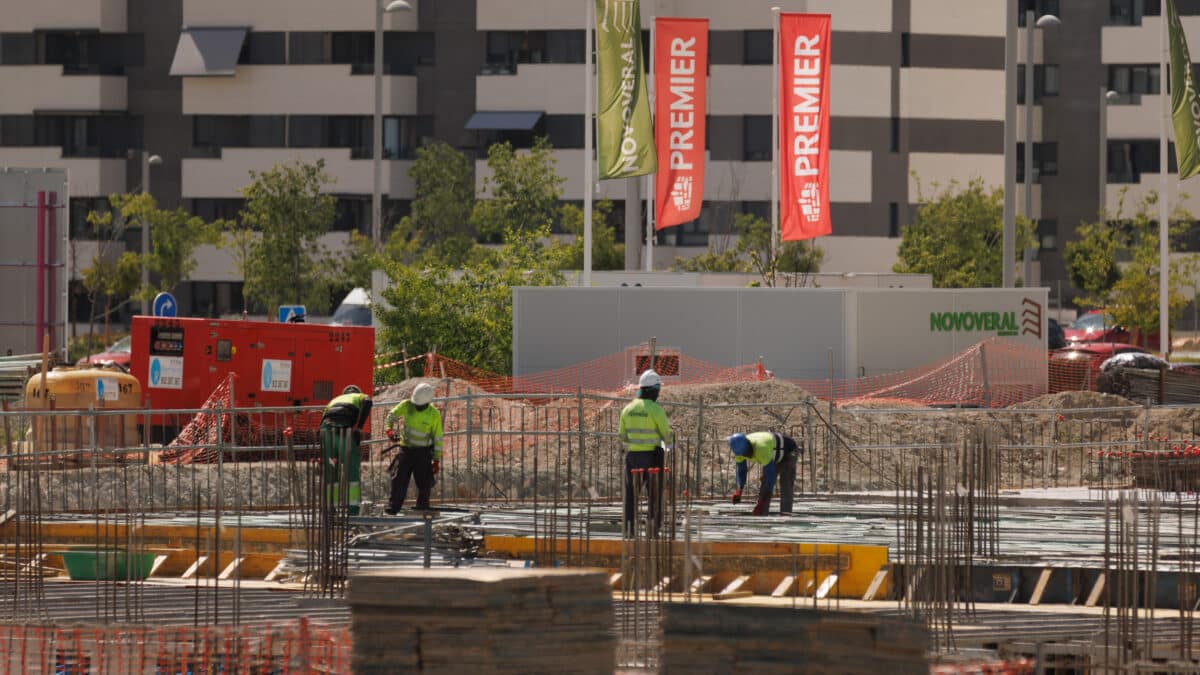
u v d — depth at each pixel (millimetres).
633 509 65438
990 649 50875
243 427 100625
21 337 132250
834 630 36906
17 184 131750
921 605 54969
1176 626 52844
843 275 157500
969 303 126188
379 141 181000
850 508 81000
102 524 70750
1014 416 112875
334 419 68562
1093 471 104062
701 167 133125
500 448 98062
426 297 136500
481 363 137500
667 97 132875
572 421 106000
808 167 132500
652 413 66125
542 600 37375
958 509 58062
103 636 49000
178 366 104750
